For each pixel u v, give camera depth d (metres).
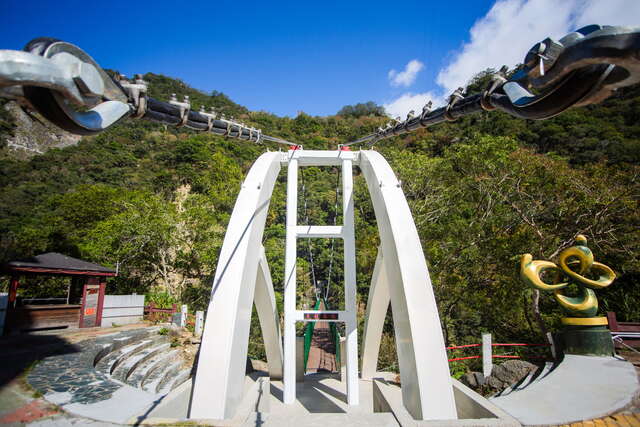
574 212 14.80
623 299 14.44
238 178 30.27
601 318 7.57
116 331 13.41
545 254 14.97
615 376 6.14
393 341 16.27
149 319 17.34
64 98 2.46
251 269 6.24
